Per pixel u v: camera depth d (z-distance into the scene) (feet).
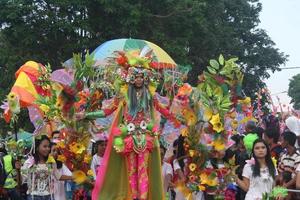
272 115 40.52
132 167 25.36
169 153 28.86
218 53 88.74
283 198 24.02
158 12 72.18
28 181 27.22
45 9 69.77
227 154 28.55
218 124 26.71
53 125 28.48
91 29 67.56
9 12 67.77
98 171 26.20
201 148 26.99
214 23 84.89
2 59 70.79
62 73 26.94
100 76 27.12
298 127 30.32
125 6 66.69
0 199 29.89
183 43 71.20
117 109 26.02
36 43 70.38
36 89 29.37
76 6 67.67
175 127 27.91
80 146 26.76
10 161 30.14
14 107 28.27
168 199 30.19
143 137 25.35
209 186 26.66
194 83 81.97
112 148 25.71
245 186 25.00
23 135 31.76
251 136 27.86
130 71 25.54
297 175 24.20
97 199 25.22
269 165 24.80
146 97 25.82
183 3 71.26
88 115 26.37
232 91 27.91
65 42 70.38
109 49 38.70
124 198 25.59
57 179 26.86
